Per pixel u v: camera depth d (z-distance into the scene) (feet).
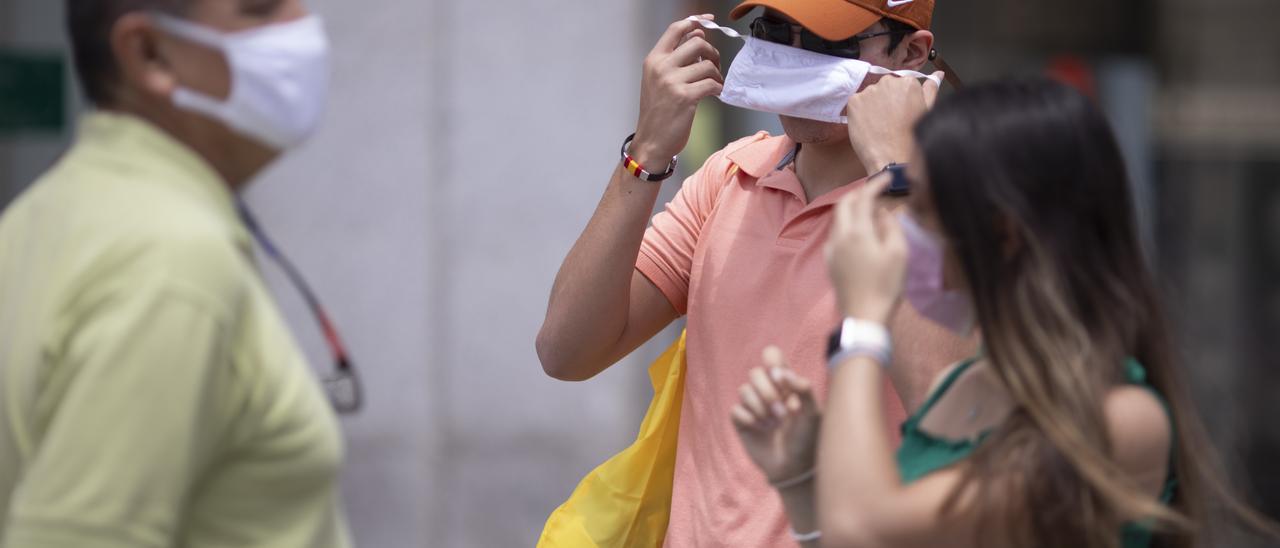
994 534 19.24
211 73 19.34
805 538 21.91
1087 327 19.84
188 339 17.76
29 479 17.56
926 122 20.47
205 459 18.31
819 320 26.37
